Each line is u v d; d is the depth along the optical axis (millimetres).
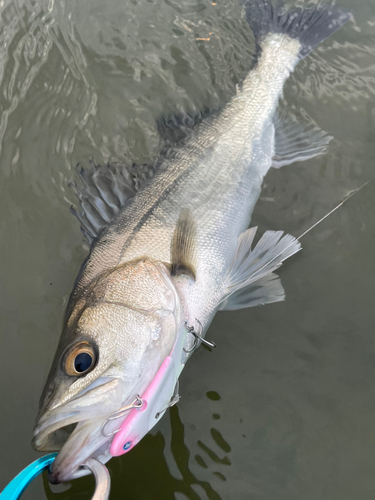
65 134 580
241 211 485
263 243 467
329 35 625
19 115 593
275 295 452
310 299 454
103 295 381
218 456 385
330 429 396
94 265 416
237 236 472
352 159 536
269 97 560
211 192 477
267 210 506
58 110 598
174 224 442
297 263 474
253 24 642
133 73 626
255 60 584
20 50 646
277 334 438
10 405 404
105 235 438
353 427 396
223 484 374
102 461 344
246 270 454
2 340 436
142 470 380
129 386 355
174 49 642
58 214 514
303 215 502
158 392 354
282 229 495
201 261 439
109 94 609
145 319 376
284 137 547
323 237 489
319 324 441
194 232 449
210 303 434
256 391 412
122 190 478
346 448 388
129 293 386
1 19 670
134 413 344
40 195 530
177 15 668
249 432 395
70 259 479
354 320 443
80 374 343
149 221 439
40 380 413
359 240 486
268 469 380
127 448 342
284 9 656
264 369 422
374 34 636
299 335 437
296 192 515
